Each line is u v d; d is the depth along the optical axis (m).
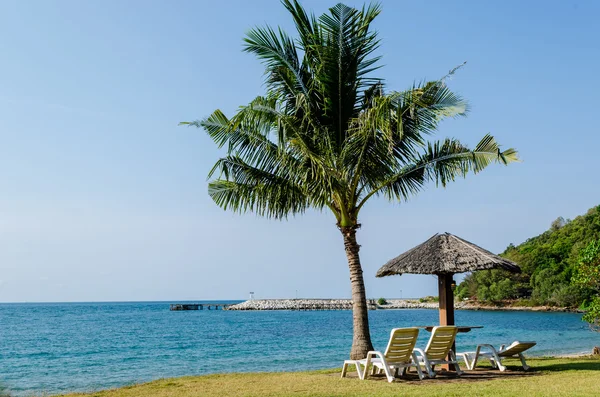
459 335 38.75
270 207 13.03
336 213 13.19
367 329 12.77
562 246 93.25
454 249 11.80
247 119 11.75
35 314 102.44
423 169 13.27
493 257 11.52
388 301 168.75
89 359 24.25
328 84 12.44
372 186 13.14
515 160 12.11
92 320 74.62
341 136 12.71
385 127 11.28
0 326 57.31
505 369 11.37
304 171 12.27
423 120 12.51
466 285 113.81
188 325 58.97
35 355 26.42
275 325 58.03
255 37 12.34
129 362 22.72
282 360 22.06
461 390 8.30
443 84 12.08
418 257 11.94
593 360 14.25
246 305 126.44
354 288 12.91
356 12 12.12
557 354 22.61
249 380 11.16
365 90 13.23
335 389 8.92
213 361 22.50
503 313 87.44
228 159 13.01
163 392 9.68
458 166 12.92
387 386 9.12
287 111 12.77
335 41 12.24
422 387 8.82
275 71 12.80
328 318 80.94
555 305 88.88
